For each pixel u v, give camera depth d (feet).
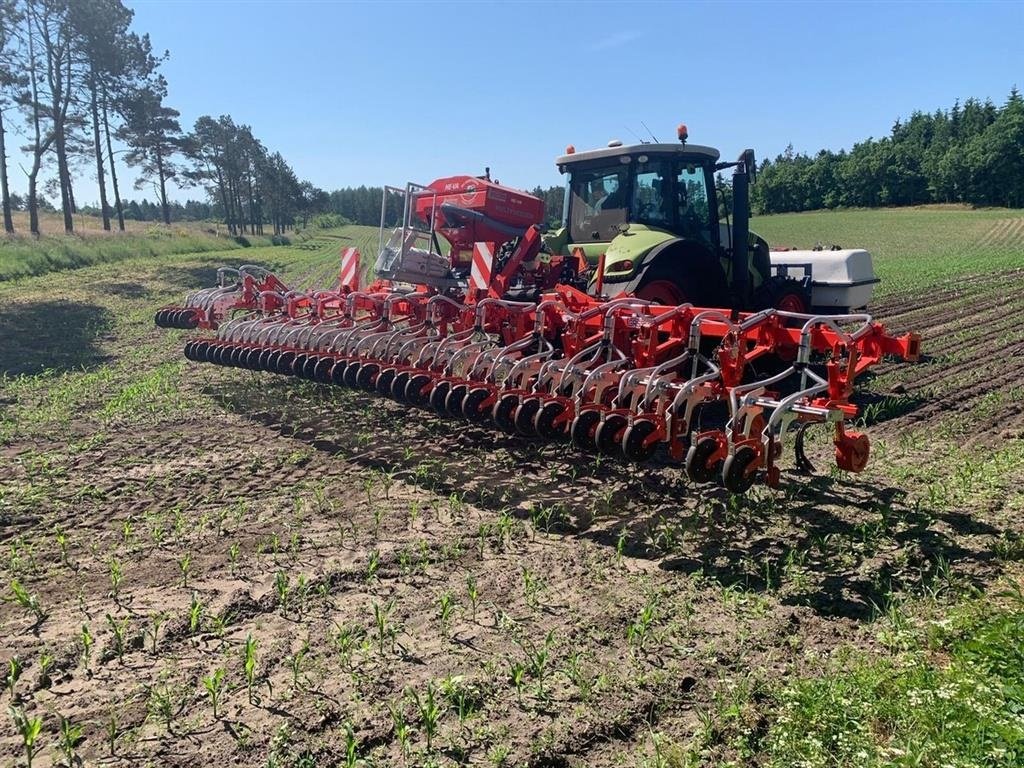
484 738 10.41
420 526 17.49
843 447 17.19
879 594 14.37
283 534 17.01
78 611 13.69
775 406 16.08
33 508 18.30
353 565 15.49
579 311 23.04
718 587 14.71
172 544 16.46
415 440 23.75
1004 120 276.62
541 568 15.51
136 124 141.90
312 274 87.97
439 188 29.71
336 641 12.71
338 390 29.43
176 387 30.76
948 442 24.11
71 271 85.92
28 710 10.97
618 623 13.37
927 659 11.96
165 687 11.50
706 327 19.38
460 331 24.58
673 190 28.50
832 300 35.47
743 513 18.24
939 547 16.25
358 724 10.68
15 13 107.34
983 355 38.45
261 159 236.84
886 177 305.12
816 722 10.37
